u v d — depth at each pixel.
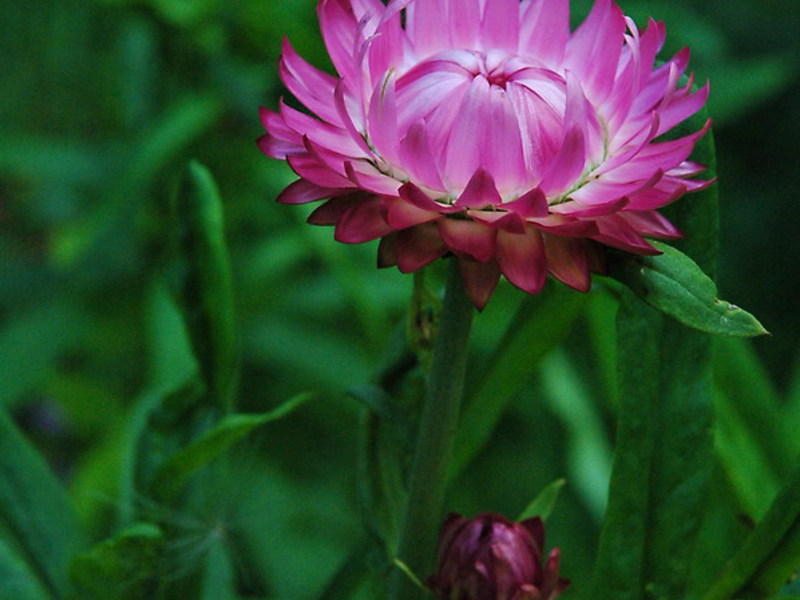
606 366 0.45
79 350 0.67
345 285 0.53
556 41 0.38
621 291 0.40
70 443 0.76
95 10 0.65
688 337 0.40
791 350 0.82
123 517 0.43
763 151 0.87
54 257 0.55
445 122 0.37
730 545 0.45
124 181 0.54
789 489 0.39
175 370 0.44
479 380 0.41
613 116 0.38
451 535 0.38
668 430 0.40
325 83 0.38
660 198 0.37
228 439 0.40
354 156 0.37
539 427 0.66
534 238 0.36
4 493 0.42
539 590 0.38
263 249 0.58
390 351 0.41
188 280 0.42
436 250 0.36
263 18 0.55
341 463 0.65
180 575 0.42
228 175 0.59
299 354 0.61
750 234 0.85
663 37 0.38
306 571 0.57
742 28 0.86
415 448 0.40
